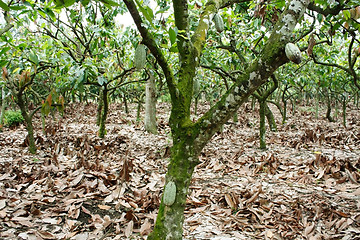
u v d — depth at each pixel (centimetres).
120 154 518
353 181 365
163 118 1044
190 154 162
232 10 452
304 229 261
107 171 400
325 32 481
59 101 396
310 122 1022
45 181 360
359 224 264
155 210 296
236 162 473
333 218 278
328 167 405
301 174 412
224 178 405
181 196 163
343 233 252
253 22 413
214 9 191
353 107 1608
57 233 249
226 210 298
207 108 1460
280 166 451
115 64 582
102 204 308
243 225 271
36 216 272
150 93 721
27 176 374
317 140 638
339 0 253
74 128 796
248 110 1309
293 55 132
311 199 318
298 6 137
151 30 289
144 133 728
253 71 145
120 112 1242
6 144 575
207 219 283
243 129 868
